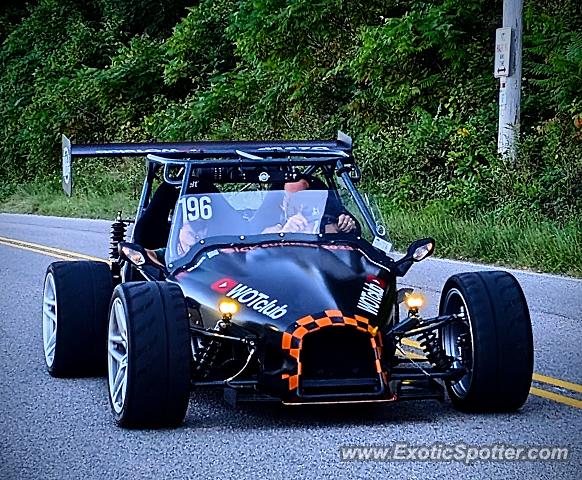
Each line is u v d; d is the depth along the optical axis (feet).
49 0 334.85
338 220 63.05
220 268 59.16
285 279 57.16
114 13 314.55
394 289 60.29
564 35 165.58
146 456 52.01
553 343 78.89
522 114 169.37
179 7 306.76
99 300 69.62
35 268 128.88
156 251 68.85
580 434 54.54
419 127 170.50
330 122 198.59
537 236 120.16
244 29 215.72
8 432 57.47
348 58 201.46
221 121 229.86
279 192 64.03
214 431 55.93
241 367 56.54
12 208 248.11
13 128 301.43
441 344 61.00
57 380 70.03
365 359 53.83
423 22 182.19
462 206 145.48
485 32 183.11
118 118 270.05
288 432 55.57
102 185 234.99
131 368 53.78
